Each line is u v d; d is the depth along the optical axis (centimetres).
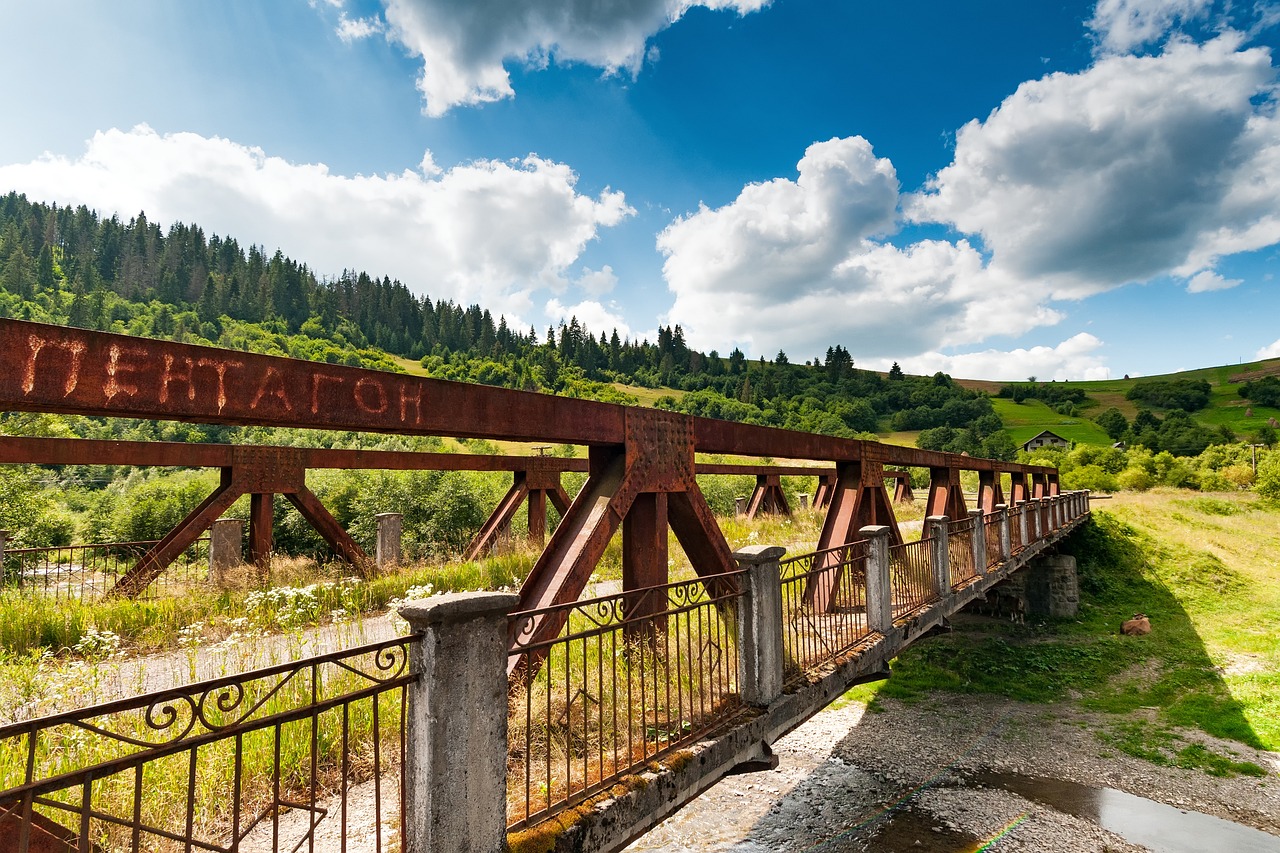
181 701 455
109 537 1947
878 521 831
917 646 1487
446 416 321
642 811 308
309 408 269
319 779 395
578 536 401
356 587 917
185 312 9938
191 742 175
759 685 417
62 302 8762
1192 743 985
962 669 1344
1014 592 1631
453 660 231
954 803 835
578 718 379
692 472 492
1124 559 1995
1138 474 4141
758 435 591
